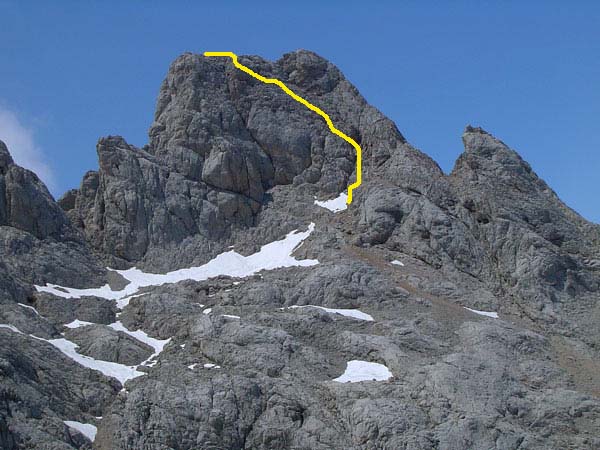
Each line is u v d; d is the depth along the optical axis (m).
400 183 78.50
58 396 56.31
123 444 54.12
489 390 58.31
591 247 75.25
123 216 74.94
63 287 68.94
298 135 83.56
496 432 55.34
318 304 67.44
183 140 79.94
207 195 78.19
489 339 64.12
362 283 68.56
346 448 54.09
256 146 82.69
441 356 62.09
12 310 62.88
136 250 74.31
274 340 60.94
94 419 56.38
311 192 81.56
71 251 71.88
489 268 73.00
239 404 55.84
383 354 61.06
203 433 54.62
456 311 68.31
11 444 51.09
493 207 75.00
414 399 57.16
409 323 65.00
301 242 76.06
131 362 61.69
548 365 62.97
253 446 54.75
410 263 73.25
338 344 62.41
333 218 78.25
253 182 79.94
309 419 55.47
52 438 52.34
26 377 55.66
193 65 83.44
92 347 62.12
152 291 69.94
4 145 72.75
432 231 74.12
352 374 59.75
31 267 68.25
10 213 70.50
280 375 59.00
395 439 53.84
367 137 84.81
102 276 71.94
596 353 67.00
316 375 59.25
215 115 81.69
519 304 70.62
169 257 74.44
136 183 76.19
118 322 66.69
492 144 79.44
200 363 60.28
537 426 57.59
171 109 82.06
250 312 65.69
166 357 61.47
